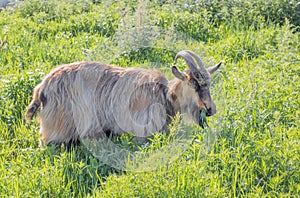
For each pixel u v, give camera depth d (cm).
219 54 1767
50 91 1223
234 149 1195
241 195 1098
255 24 2031
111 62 1638
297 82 1486
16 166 1174
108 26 2000
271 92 1419
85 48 1778
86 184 1142
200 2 2130
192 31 1930
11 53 1753
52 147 1216
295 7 2056
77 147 1255
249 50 1808
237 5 2103
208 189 1094
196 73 1211
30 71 1541
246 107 1343
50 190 1102
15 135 1319
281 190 1113
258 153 1188
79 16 2097
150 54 1691
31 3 2256
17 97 1435
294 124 1324
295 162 1167
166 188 1077
